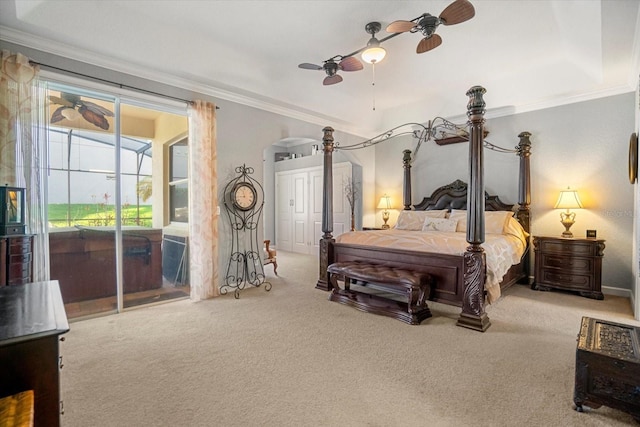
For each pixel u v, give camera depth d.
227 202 4.33
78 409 1.78
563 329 2.96
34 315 1.13
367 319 3.22
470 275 3.01
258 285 4.61
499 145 5.07
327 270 4.06
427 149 5.90
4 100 2.62
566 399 1.88
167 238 4.21
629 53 3.32
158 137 4.11
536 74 4.38
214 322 3.14
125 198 3.81
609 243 4.20
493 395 1.92
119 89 3.38
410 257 3.56
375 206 6.75
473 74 4.54
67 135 3.33
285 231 8.54
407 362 2.33
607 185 4.22
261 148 4.74
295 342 2.67
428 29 2.74
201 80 3.95
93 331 2.92
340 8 3.01
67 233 3.34
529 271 4.67
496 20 3.21
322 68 3.56
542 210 4.71
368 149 6.64
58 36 2.91
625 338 1.87
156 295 4.05
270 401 1.87
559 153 4.56
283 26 3.31
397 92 5.21
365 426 1.66
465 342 2.67
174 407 1.81
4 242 2.36
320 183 7.59
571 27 3.21
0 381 0.94
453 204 5.43
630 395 1.63
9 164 2.63
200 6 2.99
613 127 4.17
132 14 3.07
